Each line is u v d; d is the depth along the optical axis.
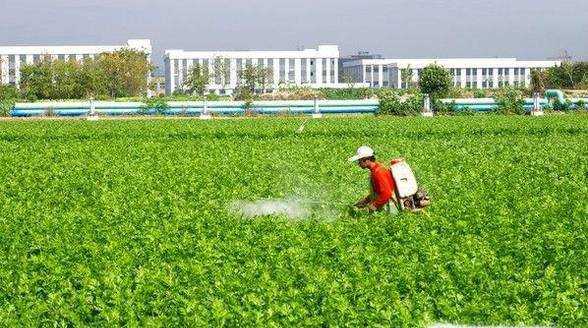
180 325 11.51
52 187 24.19
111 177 26.31
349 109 79.25
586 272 13.62
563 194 22.05
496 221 17.62
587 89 131.38
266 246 15.76
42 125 56.81
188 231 17.33
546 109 78.50
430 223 17.52
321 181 25.64
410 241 15.94
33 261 14.46
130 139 43.84
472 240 15.78
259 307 12.13
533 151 34.75
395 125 52.84
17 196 22.78
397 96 78.00
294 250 14.98
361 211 20.14
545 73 139.62
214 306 11.80
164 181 24.95
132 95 136.12
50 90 112.06
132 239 16.36
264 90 169.75
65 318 11.80
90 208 20.44
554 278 13.38
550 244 15.55
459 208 19.28
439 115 75.19
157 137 46.06
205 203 21.02
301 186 24.44
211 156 33.34
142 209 19.88
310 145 38.66
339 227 17.28
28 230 17.09
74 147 37.84
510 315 11.84
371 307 12.01
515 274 13.48
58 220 18.28
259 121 61.22
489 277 13.43
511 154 33.50
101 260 14.71
